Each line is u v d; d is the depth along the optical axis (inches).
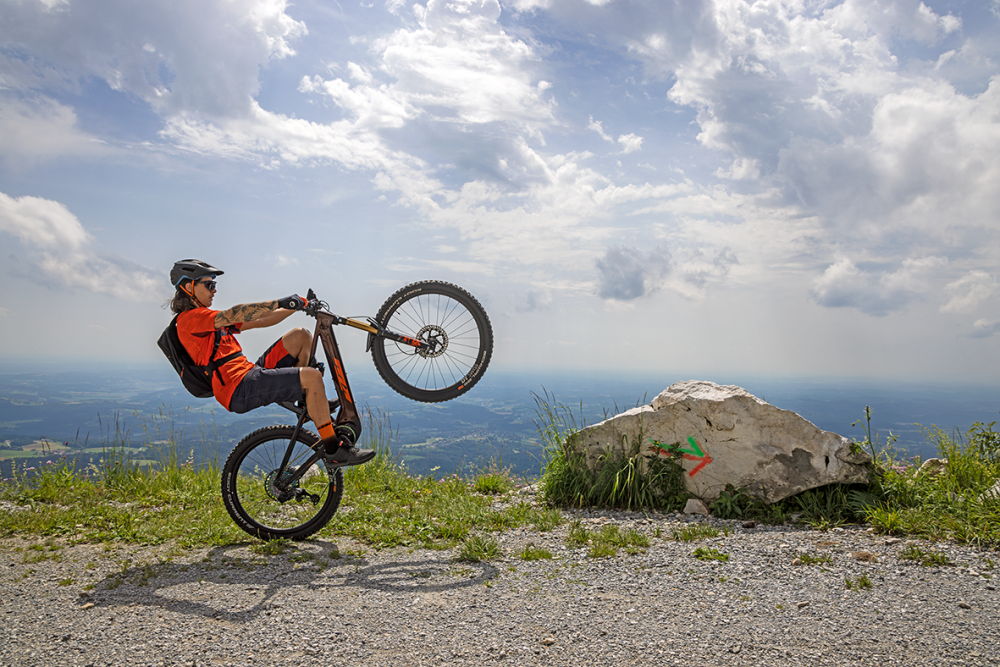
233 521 195.9
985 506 181.5
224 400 172.7
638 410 237.1
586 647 105.3
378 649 104.7
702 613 121.3
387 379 191.5
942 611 120.5
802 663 98.8
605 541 177.2
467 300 194.7
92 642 107.5
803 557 157.1
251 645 106.3
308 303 180.1
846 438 209.2
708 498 219.8
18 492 235.8
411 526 195.3
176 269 175.5
